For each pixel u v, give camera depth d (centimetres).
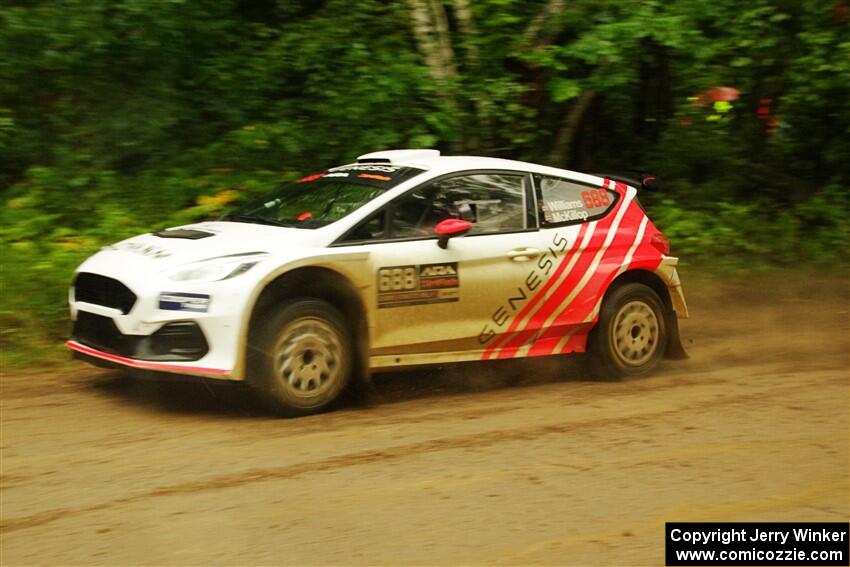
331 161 1160
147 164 1184
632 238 820
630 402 728
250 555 447
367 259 695
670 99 1388
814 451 609
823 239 1309
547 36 1167
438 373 812
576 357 823
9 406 682
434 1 1162
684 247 1241
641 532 483
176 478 541
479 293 743
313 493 524
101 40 1103
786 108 1371
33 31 1090
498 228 764
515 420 673
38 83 1164
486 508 509
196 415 667
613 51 1087
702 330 1002
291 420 660
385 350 707
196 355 650
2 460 568
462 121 1158
